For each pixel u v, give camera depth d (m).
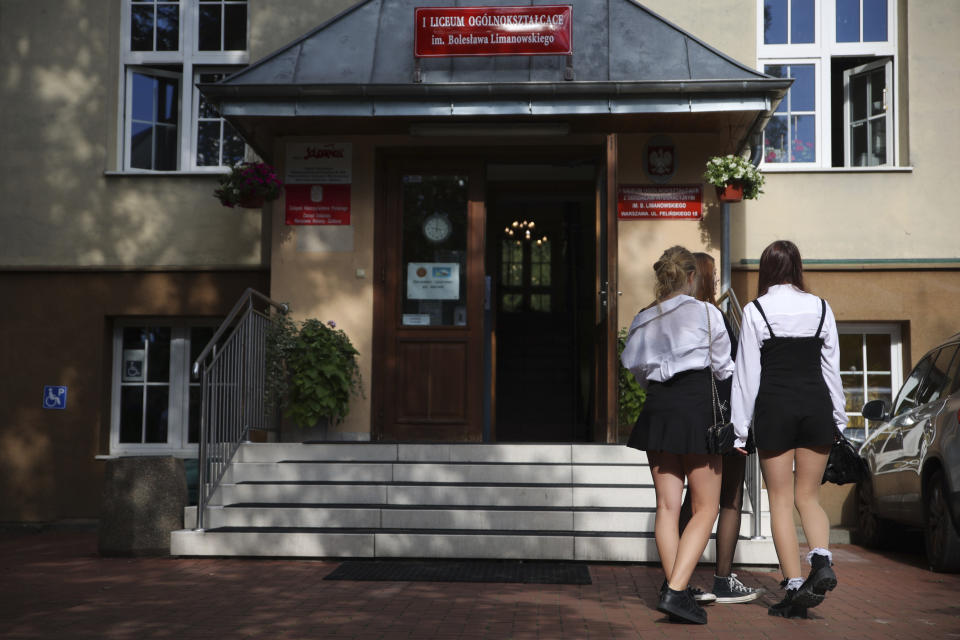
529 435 14.23
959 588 6.51
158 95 11.36
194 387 11.09
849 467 5.18
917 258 10.48
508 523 7.43
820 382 5.21
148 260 10.92
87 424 10.80
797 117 11.02
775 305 5.27
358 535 7.17
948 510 6.92
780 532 5.26
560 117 9.22
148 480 7.70
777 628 4.93
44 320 10.95
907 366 10.50
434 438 10.05
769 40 11.10
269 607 5.43
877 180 10.57
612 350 8.72
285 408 9.46
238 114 8.88
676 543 5.13
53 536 10.21
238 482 8.24
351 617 5.15
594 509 7.58
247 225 10.88
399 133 9.92
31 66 11.16
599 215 9.99
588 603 5.58
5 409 10.88
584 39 9.24
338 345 9.61
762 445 5.20
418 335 10.16
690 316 5.19
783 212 10.62
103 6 11.17
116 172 10.96
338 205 9.98
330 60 9.29
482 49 9.02
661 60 9.03
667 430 5.05
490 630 4.83
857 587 6.51
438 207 10.28
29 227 11.02
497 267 18.72
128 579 6.47
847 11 11.03
